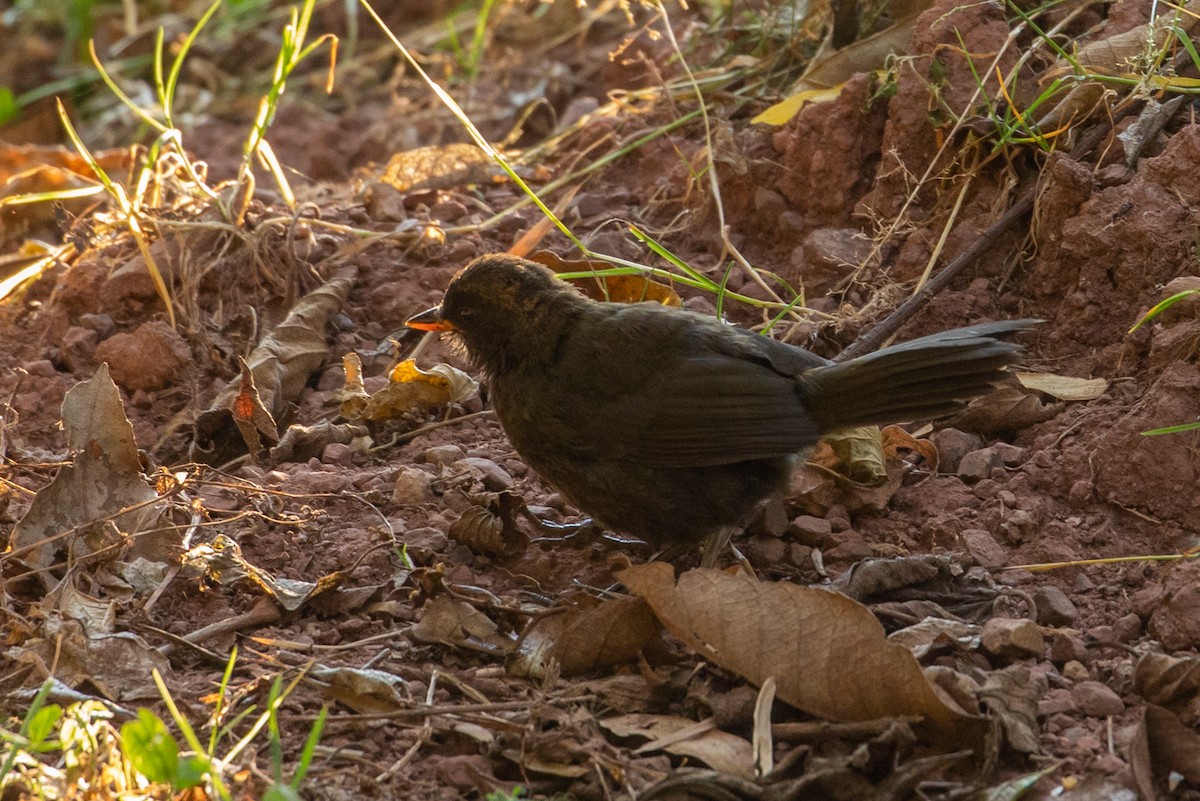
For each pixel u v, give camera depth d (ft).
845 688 24.26
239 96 64.28
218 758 24.18
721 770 23.43
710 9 54.80
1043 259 35.53
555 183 43.68
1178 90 36.32
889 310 36.42
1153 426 30.22
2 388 37.50
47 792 22.31
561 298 30.07
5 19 71.31
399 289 40.16
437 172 45.50
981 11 38.32
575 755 23.82
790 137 40.42
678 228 41.42
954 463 32.91
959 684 23.79
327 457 34.47
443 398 36.04
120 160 53.16
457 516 31.60
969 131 36.81
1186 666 24.63
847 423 28.63
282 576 29.63
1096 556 29.40
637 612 25.98
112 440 30.81
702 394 28.53
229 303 39.68
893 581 27.94
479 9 63.98
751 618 24.90
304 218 41.65
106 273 40.45
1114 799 22.75
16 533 29.58
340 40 66.39
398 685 25.88
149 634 27.58
